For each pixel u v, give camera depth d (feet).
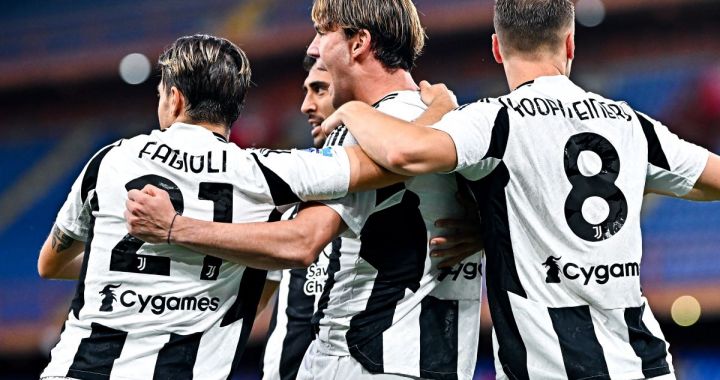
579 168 24.47
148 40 146.61
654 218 102.63
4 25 159.43
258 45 135.54
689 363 92.38
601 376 23.72
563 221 24.11
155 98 147.54
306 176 24.02
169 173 23.66
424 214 25.71
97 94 150.30
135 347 22.99
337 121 25.59
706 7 115.75
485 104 24.40
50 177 139.03
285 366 33.99
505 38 26.20
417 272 25.61
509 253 24.25
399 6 27.25
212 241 22.91
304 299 34.04
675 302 93.35
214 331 23.82
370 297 25.61
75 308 23.57
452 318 26.16
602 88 122.21
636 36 122.52
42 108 152.25
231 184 23.80
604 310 24.20
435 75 129.39
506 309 24.26
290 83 135.13
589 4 115.34
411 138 23.18
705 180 26.09
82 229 24.80
